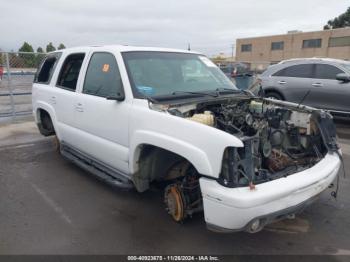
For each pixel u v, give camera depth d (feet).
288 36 175.52
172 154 11.42
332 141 11.90
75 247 10.54
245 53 198.18
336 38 157.38
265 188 8.96
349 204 13.57
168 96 12.03
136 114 11.46
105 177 13.87
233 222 8.80
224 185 8.95
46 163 18.53
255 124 11.25
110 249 10.46
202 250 10.42
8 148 21.50
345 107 27.40
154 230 11.52
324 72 28.63
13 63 33.53
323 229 11.69
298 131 12.25
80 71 15.05
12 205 13.38
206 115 10.71
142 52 13.60
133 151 11.70
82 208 13.16
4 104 36.14
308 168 10.53
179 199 11.41
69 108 15.55
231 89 14.48
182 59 14.55
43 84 18.58
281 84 30.76
